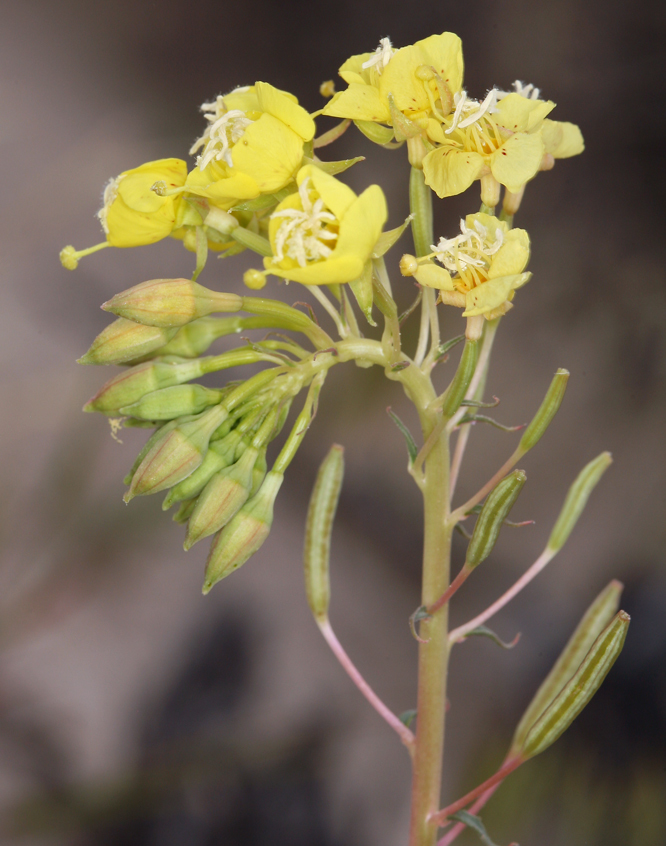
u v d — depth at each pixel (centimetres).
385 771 34
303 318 24
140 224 23
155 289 23
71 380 36
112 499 35
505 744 33
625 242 37
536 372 36
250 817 33
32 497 34
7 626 34
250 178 23
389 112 23
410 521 36
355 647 36
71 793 33
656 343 36
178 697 35
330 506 25
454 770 33
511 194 24
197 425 23
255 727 35
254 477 23
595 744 30
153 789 33
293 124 23
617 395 36
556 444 36
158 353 24
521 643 34
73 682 35
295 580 37
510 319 37
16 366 36
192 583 36
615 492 35
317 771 34
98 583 35
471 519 35
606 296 37
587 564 35
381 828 33
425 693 24
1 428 35
